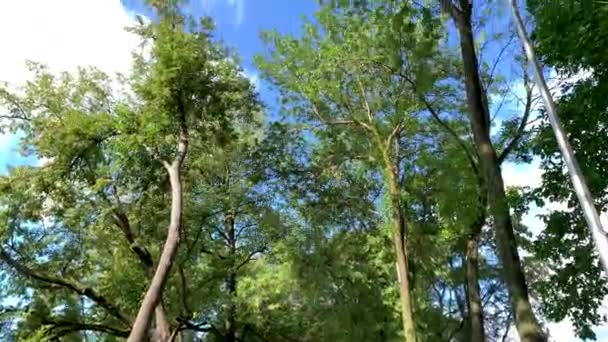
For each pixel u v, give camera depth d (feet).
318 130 79.51
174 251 51.08
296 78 73.77
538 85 36.29
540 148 46.57
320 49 69.77
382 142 72.95
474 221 60.85
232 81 61.11
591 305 50.70
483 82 63.05
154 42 59.31
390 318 87.30
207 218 82.48
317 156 86.17
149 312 47.50
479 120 45.96
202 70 58.65
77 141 63.31
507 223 43.06
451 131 60.70
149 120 57.72
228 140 64.44
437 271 94.07
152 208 76.02
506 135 57.21
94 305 82.79
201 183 83.61
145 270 76.48
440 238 85.66
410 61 62.34
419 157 68.49
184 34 58.34
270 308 82.79
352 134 79.41
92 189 67.62
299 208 88.33
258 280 81.00
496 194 43.86
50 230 75.31
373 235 88.38
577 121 44.70
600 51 39.11
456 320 103.50
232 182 85.76
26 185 67.51
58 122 66.33
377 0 63.62
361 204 89.40
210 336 89.35
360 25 66.85
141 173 66.74
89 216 73.67
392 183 71.05
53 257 76.33
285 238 85.15
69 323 75.05
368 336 85.87
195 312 78.48
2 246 70.85
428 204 86.74
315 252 85.20
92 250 79.10
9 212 68.33
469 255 67.51
